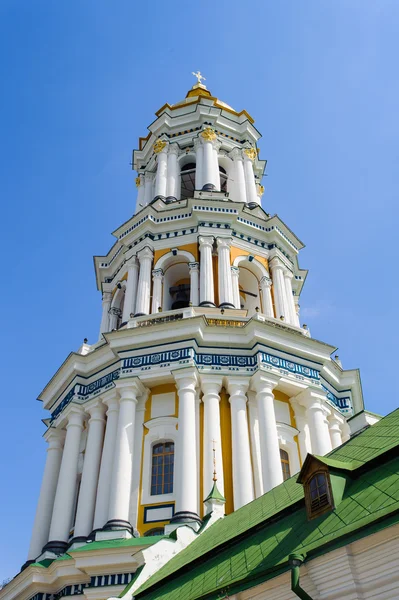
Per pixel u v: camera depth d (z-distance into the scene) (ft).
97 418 103.45
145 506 91.50
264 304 119.44
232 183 140.36
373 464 48.70
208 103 150.82
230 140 147.64
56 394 116.26
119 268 130.82
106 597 77.41
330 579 41.37
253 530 56.59
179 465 90.68
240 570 49.85
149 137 151.12
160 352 102.32
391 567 38.70
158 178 137.49
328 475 48.80
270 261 125.90
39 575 86.74
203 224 122.72
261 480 93.20
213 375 100.17
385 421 61.21
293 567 42.52
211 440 93.61
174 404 100.27
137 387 100.22
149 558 70.69
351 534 40.68
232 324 106.83
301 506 53.47
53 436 110.52
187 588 55.57
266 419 96.12
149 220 124.26
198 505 88.63
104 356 108.47
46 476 106.52
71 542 92.12
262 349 102.94
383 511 39.96
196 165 138.72
